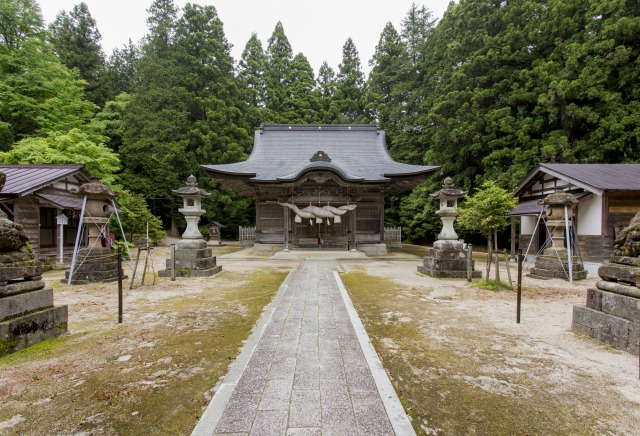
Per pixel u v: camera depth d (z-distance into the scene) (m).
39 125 19.78
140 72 29.45
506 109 19.06
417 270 12.10
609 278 4.75
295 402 2.97
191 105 29.41
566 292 8.17
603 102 16.06
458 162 21.88
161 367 3.78
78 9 32.38
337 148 24.11
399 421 2.67
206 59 30.17
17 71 19.78
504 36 20.22
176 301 7.17
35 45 19.91
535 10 19.41
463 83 21.44
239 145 29.72
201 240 11.55
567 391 3.23
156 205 30.17
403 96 32.25
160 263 14.47
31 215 13.38
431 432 2.60
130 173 27.03
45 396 3.11
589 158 15.88
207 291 8.30
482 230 9.00
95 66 31.86
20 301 4.35
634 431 2.60
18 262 4.49
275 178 19.20
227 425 2.61
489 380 3.47
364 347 4.31
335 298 7.34
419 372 3.66
